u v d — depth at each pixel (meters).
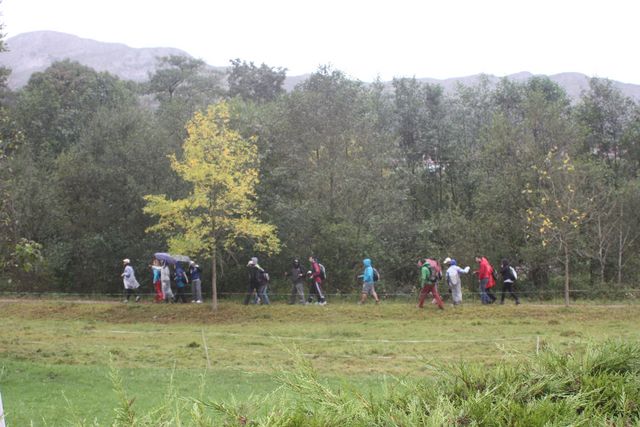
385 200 35.44
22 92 59.34
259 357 16.36
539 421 3.79
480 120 45.69
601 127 42.78
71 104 57.88
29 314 27.42
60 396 12.02
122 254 36.41
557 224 28.94
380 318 23.84
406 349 17.00
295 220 34.44
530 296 33.66
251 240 33.91
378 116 44.19
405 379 4.92
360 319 23.70
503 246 34.81
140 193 35.50
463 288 34.16
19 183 36.38
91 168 37.03
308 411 3.90
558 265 35.88
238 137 26.72
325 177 34.94
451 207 40.16
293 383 4.20
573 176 32.38
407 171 40.75
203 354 17.06
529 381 4.52
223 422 3.67
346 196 35.44
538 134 37.41
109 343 19.59
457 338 18.86
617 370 4.92
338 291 33.53
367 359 15.61
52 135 54.28
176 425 3.57
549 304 27.77
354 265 33.97
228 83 82.25
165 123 38.75
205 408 3.91
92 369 14.77
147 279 36.12
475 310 24.59
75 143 53.91
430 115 46.62
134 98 67.12
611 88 43.78
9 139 18.94
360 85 44.97
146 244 36.03
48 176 40.19
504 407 3.95
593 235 34.94
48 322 25.48
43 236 38.28
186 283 30.72
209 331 22.09
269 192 36.06
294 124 36.81
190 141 26.25
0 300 32.91
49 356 17.02
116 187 36.94
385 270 34.59
